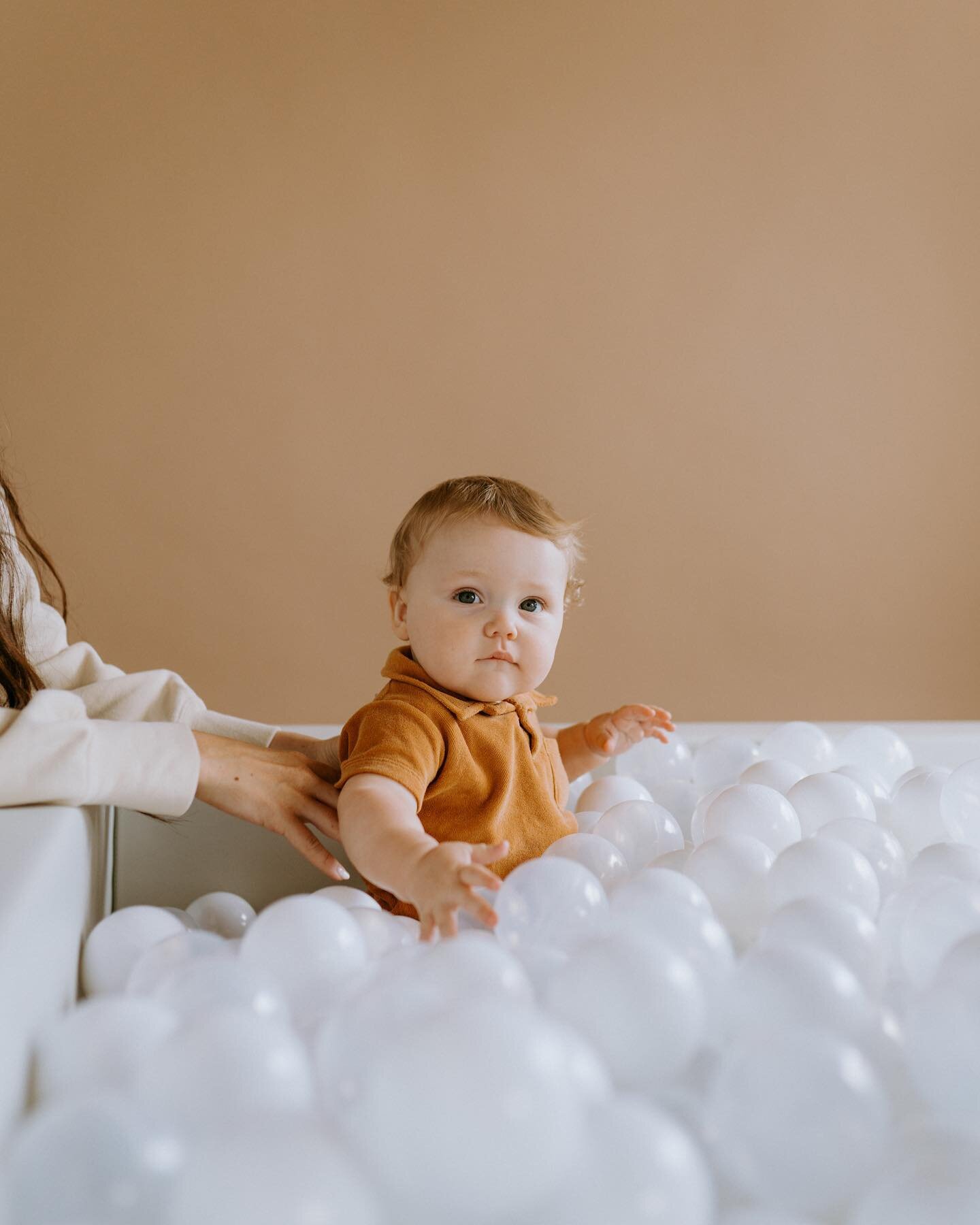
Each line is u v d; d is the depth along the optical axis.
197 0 2.67
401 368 2.71
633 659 2.76
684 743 1.27
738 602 2.77
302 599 2.71
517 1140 0.39
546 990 0.59
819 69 2.73
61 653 1.06
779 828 0.91
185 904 1.09
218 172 2.68
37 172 2.66
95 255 2.67
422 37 2.70
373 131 2.70
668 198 2.73
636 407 2.74
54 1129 0.42
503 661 0.98
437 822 0.94
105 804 0.83
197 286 2.68
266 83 2.68
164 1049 0.48
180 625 2.70
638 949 0.56
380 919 0.74
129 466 2.69
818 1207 0.48
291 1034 0.53
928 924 0.67
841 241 2.75
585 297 2.73
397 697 0.97
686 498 2.75
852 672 2.78
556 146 2.72
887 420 2.76
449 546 0.99
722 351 2.74
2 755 0.76
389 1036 0.46
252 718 2.71
